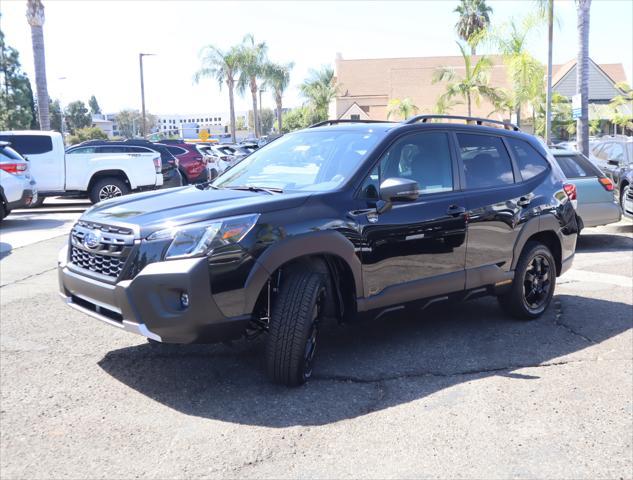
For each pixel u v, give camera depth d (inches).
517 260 224.4
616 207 391.9
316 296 164.9
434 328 225.1
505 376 181.9
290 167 198.5
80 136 3262.8
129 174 647.1
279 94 2117.4
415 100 2041.1
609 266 337.7
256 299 157.3
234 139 1836.9
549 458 136.8
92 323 227.1
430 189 200.1
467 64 1211.2
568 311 249.3
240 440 142.0
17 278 301.3
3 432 144.3
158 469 129.9
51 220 538.0
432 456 136.7
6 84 2706.7
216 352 195.9
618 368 189.2
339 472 129.9
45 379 175.0
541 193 234.1
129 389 168.7
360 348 203.0
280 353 163.6
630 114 1672.0
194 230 153.9
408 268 190.1
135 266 155.4
